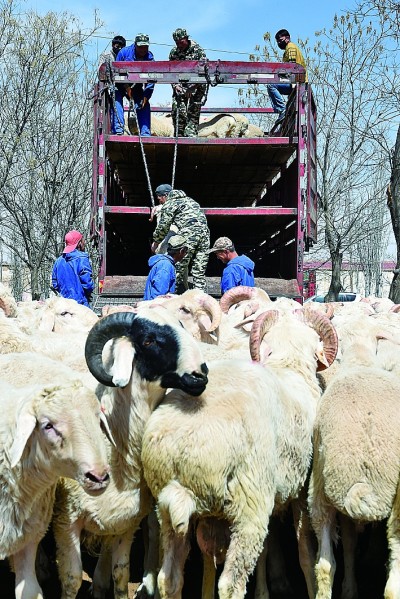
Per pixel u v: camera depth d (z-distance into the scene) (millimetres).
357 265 27484
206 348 7047
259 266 14688
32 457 4805
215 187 14438
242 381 5219
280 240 12578
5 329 7289
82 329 9008
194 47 12750
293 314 6824
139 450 5398
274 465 5227
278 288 10891
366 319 7480
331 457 5359
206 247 10555
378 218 22812
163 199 10758
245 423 4945
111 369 5254
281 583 6480
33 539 5090
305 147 11008
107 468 4625
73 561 5504
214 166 12719
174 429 4875
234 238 14375
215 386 5133
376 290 25156
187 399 5020
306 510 6074
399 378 5949
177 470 4855
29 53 20391
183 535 4859
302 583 6672
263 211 11094
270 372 5832
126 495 5477
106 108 11453
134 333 5203
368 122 20938
